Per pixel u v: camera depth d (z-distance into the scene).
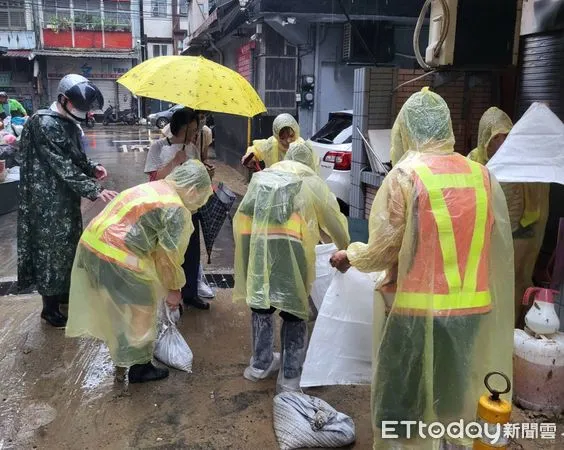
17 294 4.84
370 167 6.03
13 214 8.12
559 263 3.24
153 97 3.46
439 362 2.22
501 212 2.31
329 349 2.91
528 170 3.00
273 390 3.31
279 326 4.25
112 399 3.18
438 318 2.16
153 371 3.40
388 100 5.87
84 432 2.86
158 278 3.14
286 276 2.96
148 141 20.09
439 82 5.05
